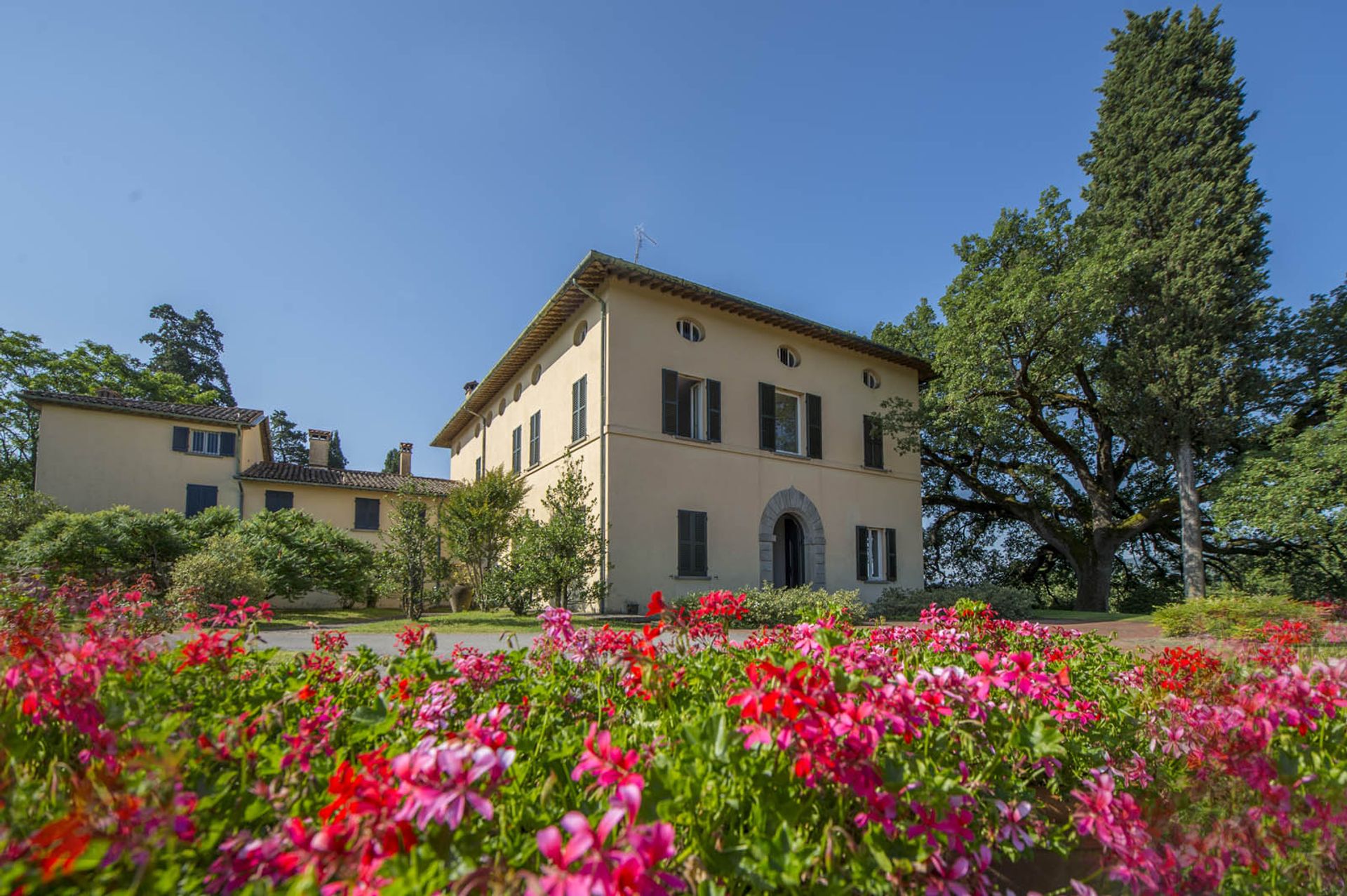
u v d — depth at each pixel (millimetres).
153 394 28688
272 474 19812
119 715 1880
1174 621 10625
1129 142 17844
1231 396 15609
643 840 1136
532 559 13242
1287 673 2697
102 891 1131
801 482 16438
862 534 17344
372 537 20625
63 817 1146
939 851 1597
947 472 21422
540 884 1056
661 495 14180
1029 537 23125
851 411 17812
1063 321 15570
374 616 15734
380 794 1225
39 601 6137
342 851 1180
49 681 1876
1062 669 2426
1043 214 17531
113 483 17703
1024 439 19422
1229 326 15977
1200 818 2057
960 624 4324
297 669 2914
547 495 14086
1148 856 1786
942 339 17062
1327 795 1984
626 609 13344
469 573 17188
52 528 13328
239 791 1662
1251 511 14562
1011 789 2217
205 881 1334
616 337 14141
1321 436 14094
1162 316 16375
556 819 1566
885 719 1715
